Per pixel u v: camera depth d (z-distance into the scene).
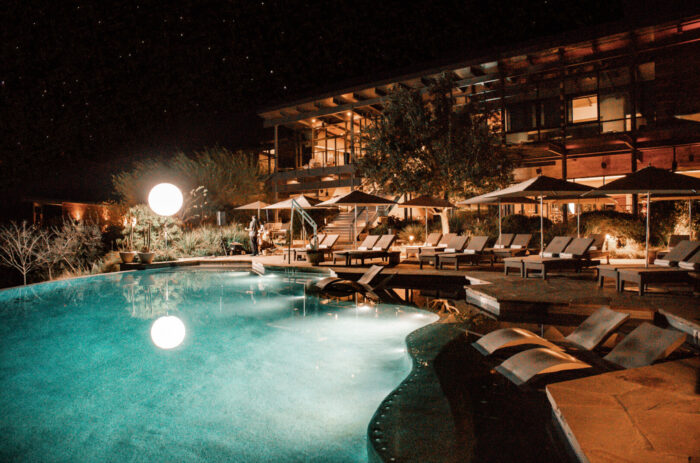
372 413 3.66
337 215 28.16
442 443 2.78
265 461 2.89
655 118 19.09
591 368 3.90
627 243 14.31
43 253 14.41
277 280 12.09
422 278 10.88
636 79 19.70
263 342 5.86
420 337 5.55
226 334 6.30
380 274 11.23
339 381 4.41
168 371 4.76
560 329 5.82
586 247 9.87
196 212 21.80
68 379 4.52
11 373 4.71
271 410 3.73
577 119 21.30
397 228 22.48
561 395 3.08
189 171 24.78
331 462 2.87
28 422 3.54
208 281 11.98
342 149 32.34
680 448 2.29
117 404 3.89
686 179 7.68
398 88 18.55
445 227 17.72
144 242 16.52
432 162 17.20
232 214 24.11
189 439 3.23
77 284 11.51
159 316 7.53
